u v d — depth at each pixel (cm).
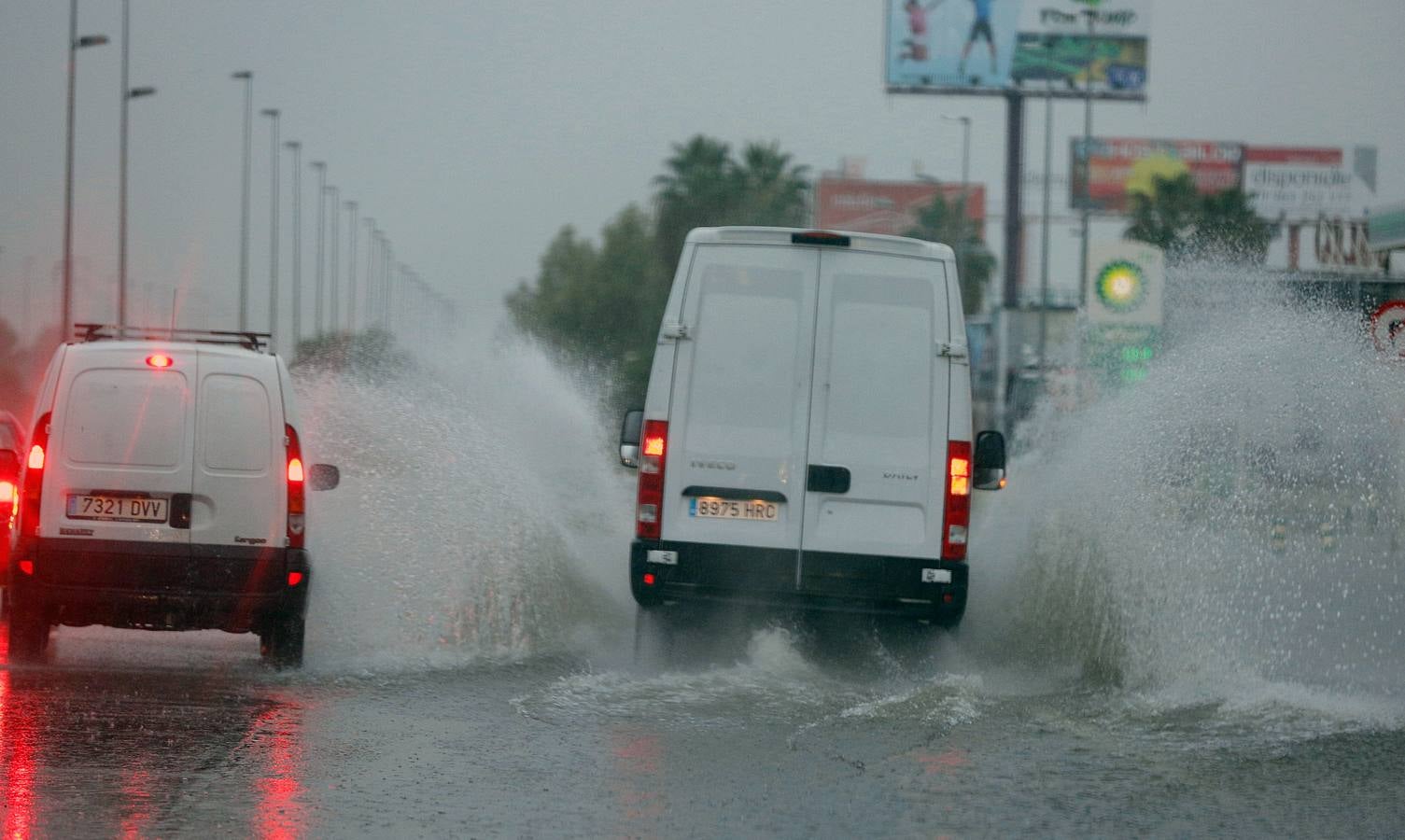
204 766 1579
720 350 2225
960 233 17862
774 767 1619
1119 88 17975
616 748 1708
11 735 1692
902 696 2009
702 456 2208
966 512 2198
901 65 17838
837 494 2195
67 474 2170
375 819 1383
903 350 2219
